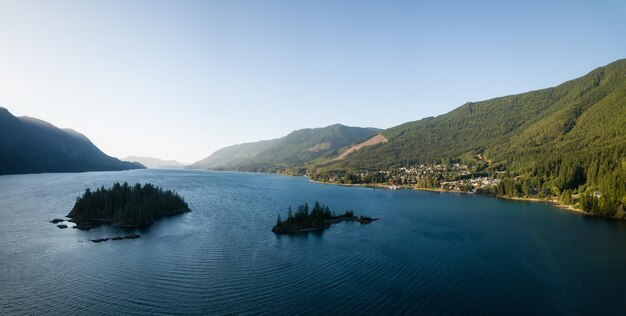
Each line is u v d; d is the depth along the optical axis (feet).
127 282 329.72
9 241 469.98
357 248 449.48
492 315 272.10
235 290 313.73
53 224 577.02
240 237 503.20
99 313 271.69
